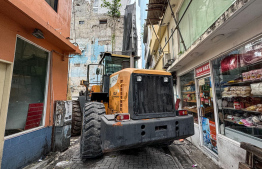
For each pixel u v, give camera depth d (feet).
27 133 10.60
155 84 9.84
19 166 9.79
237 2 7.02
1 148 8.57
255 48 8.44
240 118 9.73
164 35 28.14
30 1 10.66
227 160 10.11
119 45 58.75
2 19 8.88
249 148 6.72
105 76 14.85
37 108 12.12
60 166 10.52
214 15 11.03
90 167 10.29
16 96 10.29
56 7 14.64
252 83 8.79
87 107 10.85
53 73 13.99
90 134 10.02
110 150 7.42
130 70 9.89
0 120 8.72
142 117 8.79
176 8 19.66
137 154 12.55
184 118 9.30
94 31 60.34
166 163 10.99
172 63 19.21
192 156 12.75
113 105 11.93
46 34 11.70
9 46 9.34
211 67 12.36
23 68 10.96
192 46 12.46
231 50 10.04
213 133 12.42
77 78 57.72
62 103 13.82
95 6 62.75
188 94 17.94
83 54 59.06
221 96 11.48
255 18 7.80
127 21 53.01
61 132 13.44
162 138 8.32
